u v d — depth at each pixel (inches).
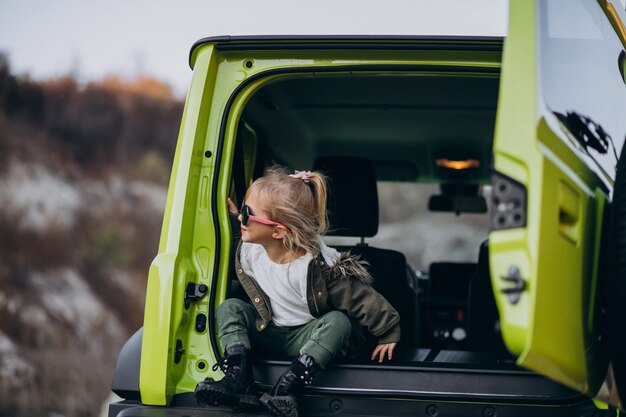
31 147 848.9
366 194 165.9
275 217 129.0
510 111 100.0
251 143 183.9
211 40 137.2
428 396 122.8
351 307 130.5
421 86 179.2
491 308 162.7
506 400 121.7
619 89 143.4
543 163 97.6
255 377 127.3
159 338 127.3
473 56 136.0
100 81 949.8
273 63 138.6
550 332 96.9
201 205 135.3
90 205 818.2
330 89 180.7
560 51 112.7
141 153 900.6
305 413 124.9
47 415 581.9
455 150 232.4
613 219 111.8
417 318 184.4
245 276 132.5
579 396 121.3
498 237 98.2
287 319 131.2
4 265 724.7
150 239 815.1
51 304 701.9
